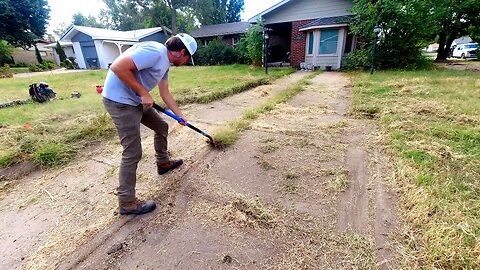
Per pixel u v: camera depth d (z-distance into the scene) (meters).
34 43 26.52
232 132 3.05
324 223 1.58
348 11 10.07
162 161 2.22
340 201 1.79
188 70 12.15
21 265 1.37
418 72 8.08
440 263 1.24
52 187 2.14
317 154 2.53
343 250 1.37
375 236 1.45
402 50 9.14
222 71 10.93
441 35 14.71
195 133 3.27
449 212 1.54
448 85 5.43
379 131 3.02
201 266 1.32
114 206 1.85
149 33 22.75
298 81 7.36
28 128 3.27
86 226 1.66
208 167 2.37
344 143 2.77
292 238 1.48
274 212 1.70
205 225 1.61
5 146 2.74
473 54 18.58
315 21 11.60
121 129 1.65
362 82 6.33
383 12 8.52
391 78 6.82
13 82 9.28
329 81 7.43
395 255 1.32
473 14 12.66
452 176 1.93
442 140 2.57
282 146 2.75
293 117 3.79
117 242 1.50
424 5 8.47
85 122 3.52
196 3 26.70
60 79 10.19
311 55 11.95
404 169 2.06
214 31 20.36
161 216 1.72
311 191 1.93
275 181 2.09
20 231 1.63
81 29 19.52
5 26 23.94
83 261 1.38
